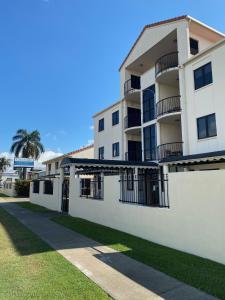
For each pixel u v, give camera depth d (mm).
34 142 62375
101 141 32531
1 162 87938
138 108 29141
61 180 21750
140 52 25750
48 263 7598
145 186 13781
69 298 5344
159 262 7664
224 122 16625
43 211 21922
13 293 5535
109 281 6312
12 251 8930
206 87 18141
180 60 20812
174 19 21578
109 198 13812
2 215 19312
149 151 24125
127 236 11297
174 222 9258
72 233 12227
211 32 21891
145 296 5551
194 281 6258
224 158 14375
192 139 18906
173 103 23172
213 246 7758
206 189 8102
